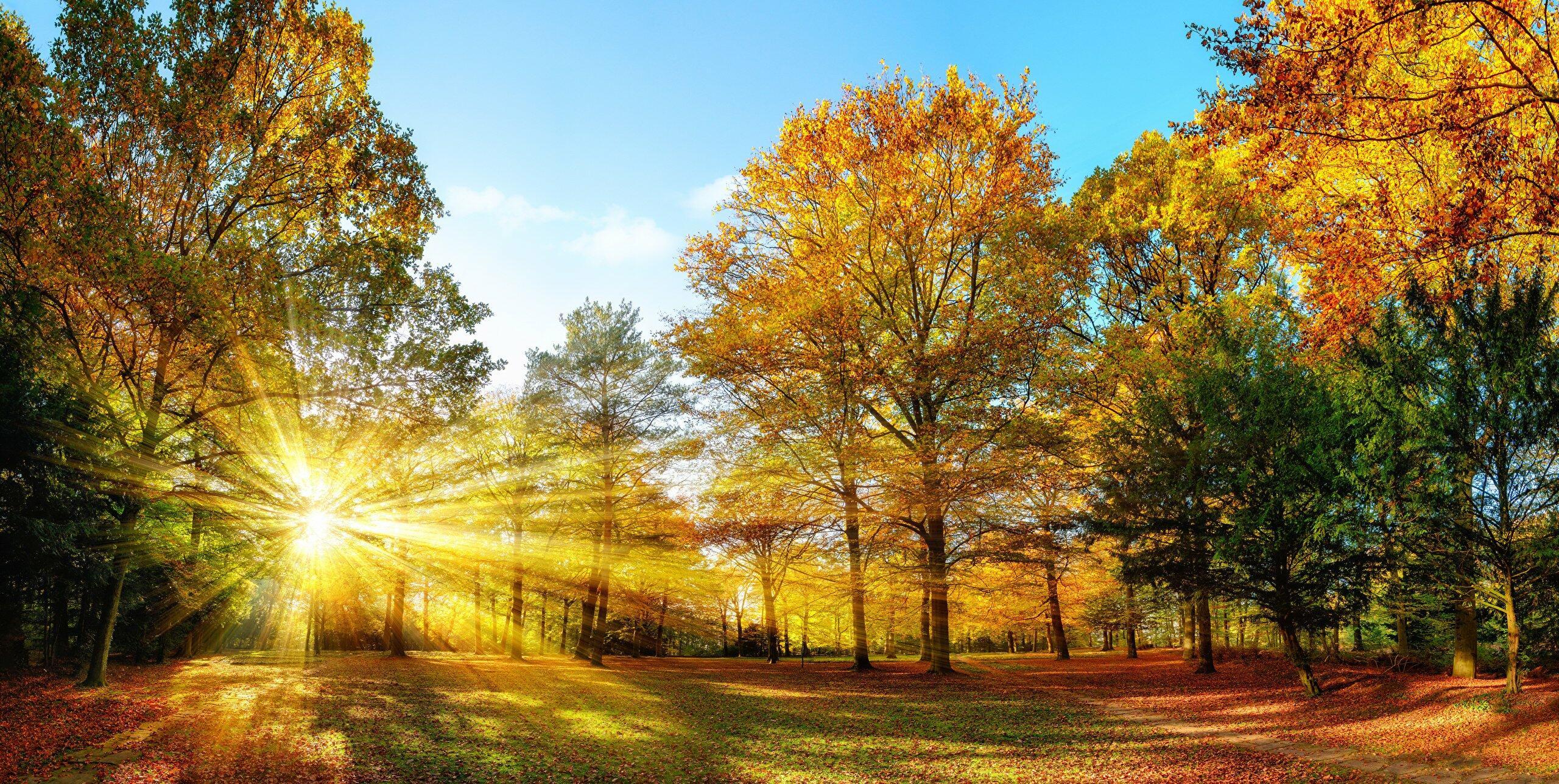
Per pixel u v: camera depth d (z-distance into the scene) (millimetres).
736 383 24359
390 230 18578
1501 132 11492
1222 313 20219
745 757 12727
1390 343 14203
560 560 31984
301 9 17297
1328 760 11719
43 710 13672
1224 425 17703
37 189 13172
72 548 15344
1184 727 15258
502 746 13055
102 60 15133
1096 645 54594
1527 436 12898
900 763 12312
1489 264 13328
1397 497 14195
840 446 23281
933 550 24297
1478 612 17297
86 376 15359
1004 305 24234
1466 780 9906
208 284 13695
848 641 50406
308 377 16703
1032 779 11141
